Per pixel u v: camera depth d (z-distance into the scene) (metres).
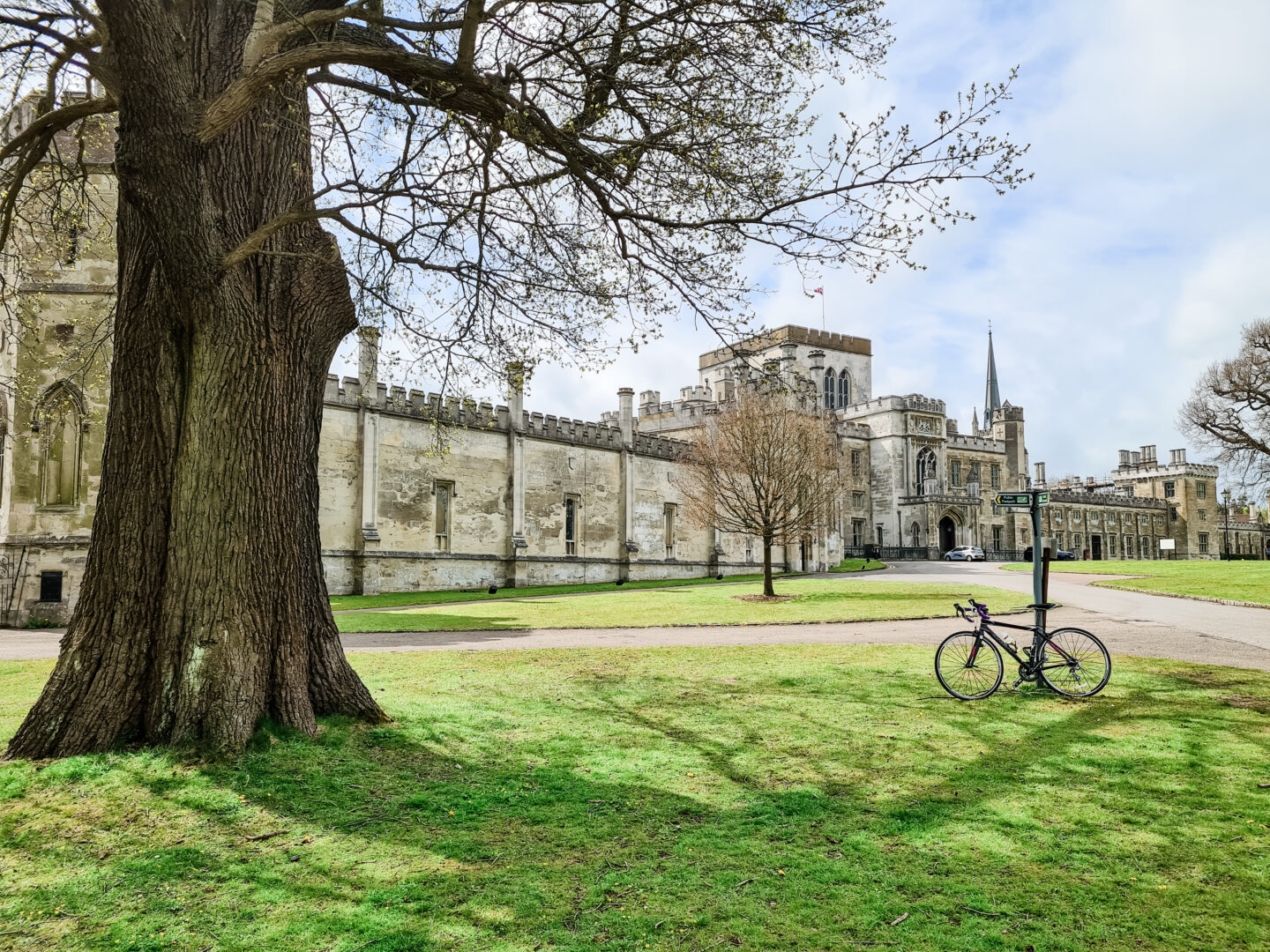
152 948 3.53
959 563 54.66
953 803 5.36
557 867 4.39
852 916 3.85
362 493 30.67
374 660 11.74
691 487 36.47
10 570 21.67
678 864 4.44
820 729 7.34
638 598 27.86
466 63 6.40
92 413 22.17
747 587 32.59
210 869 4.31
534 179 7.59
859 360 76.12
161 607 6.09
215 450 6.21
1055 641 8.98
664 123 7.68
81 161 9.24
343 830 4.86
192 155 5.63
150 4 5.38
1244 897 4.02
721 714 7.95
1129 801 5.36
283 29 5.77
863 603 23.34
